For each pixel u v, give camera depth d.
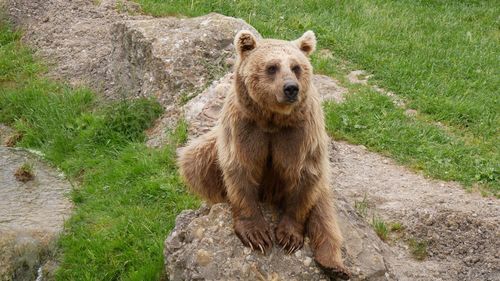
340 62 11.06
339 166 8.20
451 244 6.92
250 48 5.52
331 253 5.51
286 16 12.32
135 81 10.03
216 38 9.71
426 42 11.97
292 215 5.60
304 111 5.26
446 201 7.54
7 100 10.54
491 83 10.66
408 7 13.52
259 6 12.58
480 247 6.87
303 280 5.51
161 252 6.84
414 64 10.96
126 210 7.66
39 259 7.25
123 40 10.34
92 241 7.28
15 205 7.92
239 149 5.36
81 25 12.04
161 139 8.78
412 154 8.55
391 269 6.31
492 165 8.28
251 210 5.51
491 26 13.03
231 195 5.53
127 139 9.11
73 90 10.43
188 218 6.19
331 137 8.86
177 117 9.00
